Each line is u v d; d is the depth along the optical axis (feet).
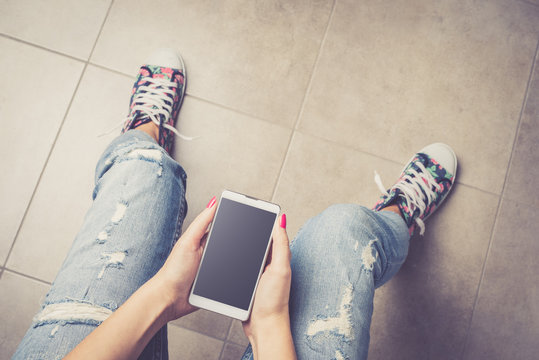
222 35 3.55
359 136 3.51
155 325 1.87
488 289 3.45
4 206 3.39
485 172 3.52
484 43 3.58
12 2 3.51
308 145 3.50
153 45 3.54
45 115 3.47
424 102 3.54
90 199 3.43
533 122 3.56
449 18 3.58
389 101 3.54
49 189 3.42
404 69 3.56
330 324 2.13
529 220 3.51
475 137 3.53
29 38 3.50
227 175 3.47
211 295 2.06
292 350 1.84
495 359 3.41
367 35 3.56
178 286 1.98
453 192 3.51
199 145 3.49
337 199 3.47
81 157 3.46
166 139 3.36
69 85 3.50
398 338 3.40
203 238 2.13
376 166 3.50
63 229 3.40
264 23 3.56
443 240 3.48
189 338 3.36
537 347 3.43
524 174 3.53
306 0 3.57
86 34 3.53
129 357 1.70
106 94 3.50
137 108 3.31
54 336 2.02
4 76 3.47
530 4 3.59
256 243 2.11
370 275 2.35
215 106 3.51
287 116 3.51
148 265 2.38
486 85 3.56
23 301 3.33
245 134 3.50
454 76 3.56
